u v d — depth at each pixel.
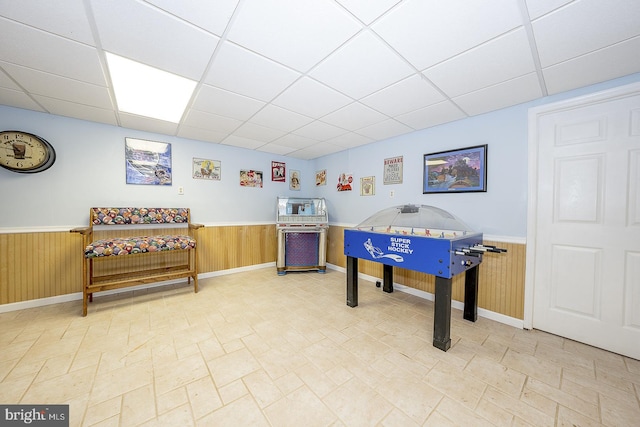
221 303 2.87
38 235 2.73
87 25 1.42
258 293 3.22
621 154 1.93
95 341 2.03
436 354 1.91
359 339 2.12
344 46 1.61
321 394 1.49
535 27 1.40
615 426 1.29
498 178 2.53
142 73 1.95
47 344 1.97
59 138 2.83
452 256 1.91
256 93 2.26
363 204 4.00
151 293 3.19
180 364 1.75
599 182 2.02
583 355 1.92
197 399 1.44
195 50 1.66
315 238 4.29
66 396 1.44
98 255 2.54
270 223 4.63
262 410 1.37
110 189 3.15
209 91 2.23
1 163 2.50
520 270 2.38
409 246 2.14
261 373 1.67
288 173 4.87
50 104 2.52
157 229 3.48
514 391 1.53
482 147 2.62
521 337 2.19
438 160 3.01
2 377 1.59
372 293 3.27
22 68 1.86
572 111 2.14
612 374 1.70
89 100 2.43
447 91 2.18
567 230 2.18
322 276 4.05
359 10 1.31
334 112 2.67
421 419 1.32
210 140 3.82
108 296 3.06
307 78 2.00
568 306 2.17
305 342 2.06
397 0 1.24
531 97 2.26
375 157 3.81
